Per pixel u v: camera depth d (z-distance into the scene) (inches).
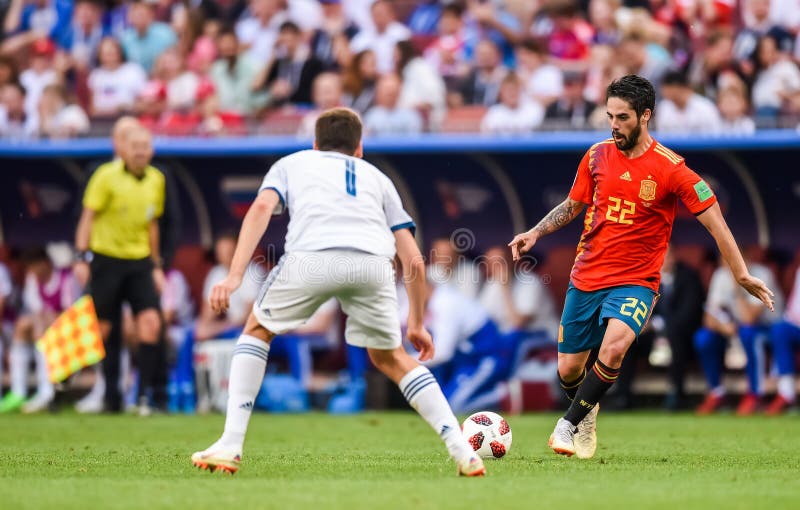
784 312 1920.5
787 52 2031.3
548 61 2191.2
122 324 1772.9
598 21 2253.9
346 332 778.8
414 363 785.6
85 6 2536.9
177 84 2313.0
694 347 1945.1
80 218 1690.5
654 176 936.9
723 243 925.8
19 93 2374.5
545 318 1942.7
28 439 1263.5
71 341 1768.0
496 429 976.3
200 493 695.7
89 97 2443.4
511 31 2284.7
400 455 1029.8
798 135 1774.1
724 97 1878.7
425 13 2444.6
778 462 965.8
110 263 1704.0
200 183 2122.3
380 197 778.8
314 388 2032.5
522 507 634.8
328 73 2261.3
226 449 790.5
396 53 2155.5
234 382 789.2
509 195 2038.6
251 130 2006.6
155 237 1733.5
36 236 2190.0
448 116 2078.0
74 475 822.5
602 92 2012.8
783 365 1836.9
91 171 1684.3
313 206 762.2
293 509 623.5
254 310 783.1
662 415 1800.0
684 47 2135.8
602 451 1099.3
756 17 2070.6
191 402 1948.8
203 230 2156.7
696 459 994.7
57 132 2042.3
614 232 949.2
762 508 642.8
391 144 1899.6
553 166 1988.2
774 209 1947.6
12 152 2004.2
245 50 2351.1
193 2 2518.5
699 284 1877.5
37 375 2038.6
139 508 630.5
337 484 748.0
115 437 1298.0
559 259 2030.0
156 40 2448.3
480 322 1892.2
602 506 644.1
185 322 2050.9
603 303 949.2
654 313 1916.8
